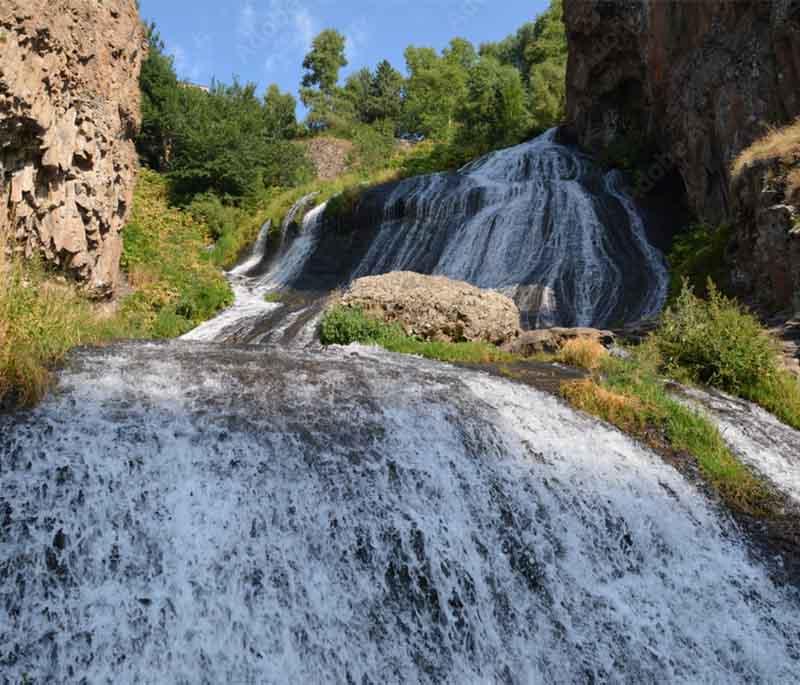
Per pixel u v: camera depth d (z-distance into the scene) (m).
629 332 11.49
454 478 5.81
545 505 5.94
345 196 22.09
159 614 4.16
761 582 5.78
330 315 10.91
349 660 4.46
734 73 14.50
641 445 7.22
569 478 6.29
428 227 20.05
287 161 31.39
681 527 6.19
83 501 4.55
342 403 6.40
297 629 4.45
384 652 4.57
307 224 22.41
